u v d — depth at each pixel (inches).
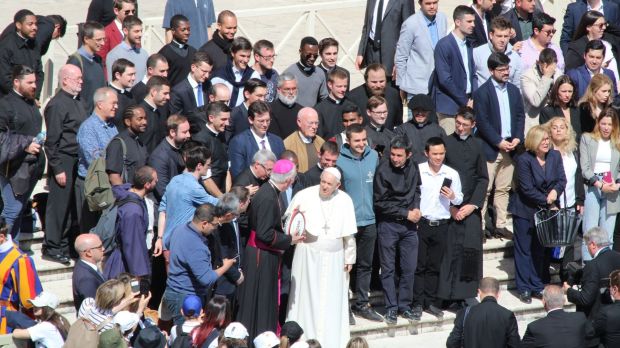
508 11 2322.8
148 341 1502.2
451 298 1961.1
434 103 2140.7
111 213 1696.6
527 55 2217.0
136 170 1708.9
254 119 1865.2
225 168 1860.2
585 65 2204.7
